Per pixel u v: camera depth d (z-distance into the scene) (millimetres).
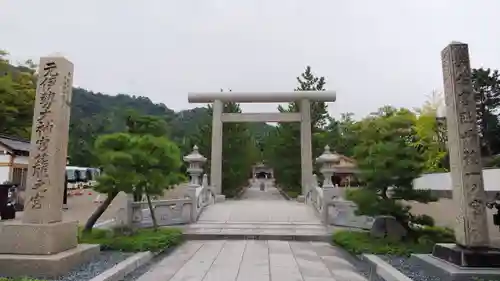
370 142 9547
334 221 12867
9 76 20844
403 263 7324
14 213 13352
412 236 9125
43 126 7062
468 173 6742
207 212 15336
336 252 9203
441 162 14484
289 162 26266
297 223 13164
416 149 9438
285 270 7305
